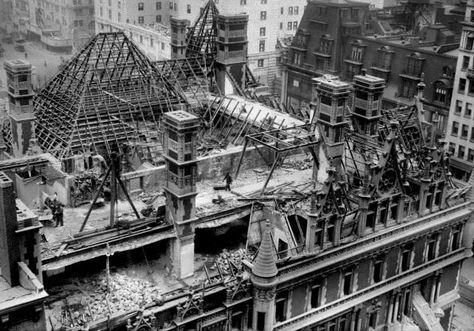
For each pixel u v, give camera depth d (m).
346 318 55.53
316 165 58.41
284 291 49.09
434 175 58.06
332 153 56.25
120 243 45.91
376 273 56.72
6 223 36.00
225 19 82.25
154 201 53.75
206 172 59.00
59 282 46.59
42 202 51.59
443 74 105.19
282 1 153.50
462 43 99.75
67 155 62.78
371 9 144.00
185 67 85.25
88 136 65.88
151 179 55.56
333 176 49.75
